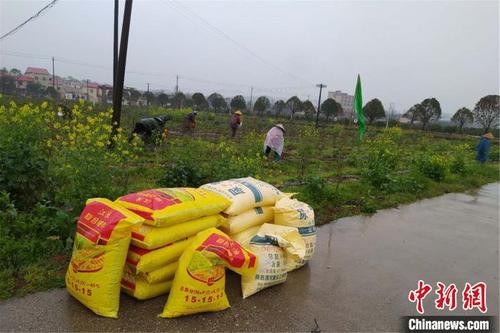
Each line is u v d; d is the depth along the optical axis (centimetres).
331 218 599
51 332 270
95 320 287
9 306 293
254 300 338
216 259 301
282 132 1037
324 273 408
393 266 445
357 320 327
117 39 1067
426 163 1027
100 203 310
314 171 961
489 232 616
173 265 324
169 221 307
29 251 356
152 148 1002
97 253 285
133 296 314
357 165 1115
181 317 301
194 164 686
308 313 328
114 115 941
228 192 387
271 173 864
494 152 1920
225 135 1789
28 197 444
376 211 667
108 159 502
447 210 737
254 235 391
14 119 500
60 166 506
